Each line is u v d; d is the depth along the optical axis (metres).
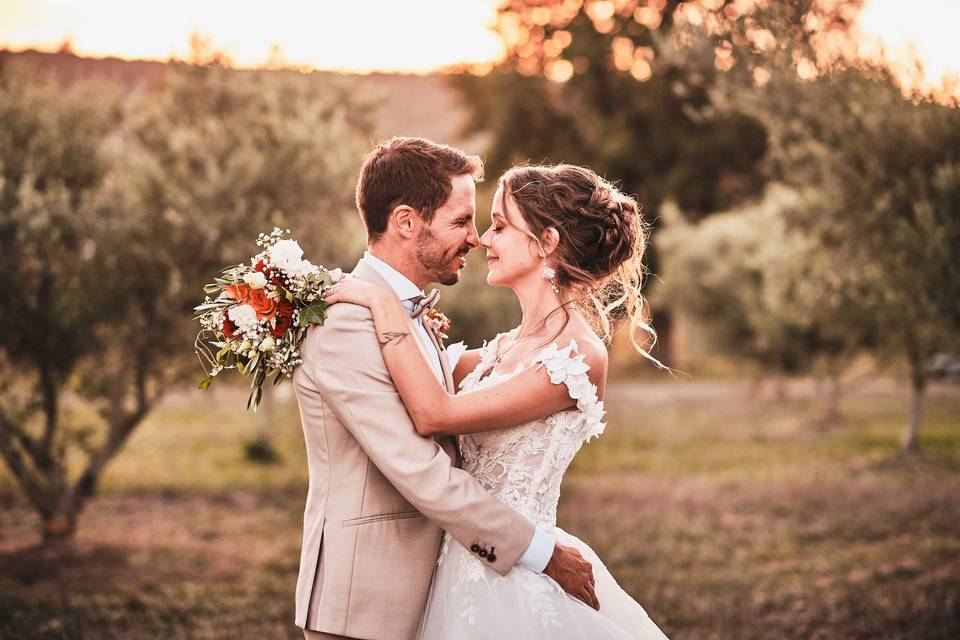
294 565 7.38
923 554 6.95
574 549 2.45
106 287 7.68
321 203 8.73
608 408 19.31
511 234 2.63
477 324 13.47
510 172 2.71
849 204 6.33
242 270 2.47
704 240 18.03
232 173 8.19
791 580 6.63
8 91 8.03
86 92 8.47
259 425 14.96
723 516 9.20
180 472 11.88
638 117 24.58
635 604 2.71
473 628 2.32
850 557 7.18
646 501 10.03
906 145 5.86
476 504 2.31
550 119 26.20
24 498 9.89
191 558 7.57
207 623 5.70
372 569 2.35
